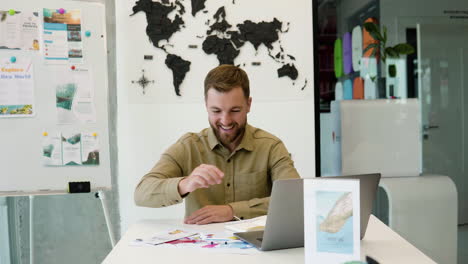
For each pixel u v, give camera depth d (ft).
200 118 9.60
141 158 9.54
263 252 3.85
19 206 9.22
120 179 9.53
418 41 9.78
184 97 9.55
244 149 5.64
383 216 9.36
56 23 7.98
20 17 7.79
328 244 3.38
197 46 9.55
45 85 7.91
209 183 4.46
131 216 9.55
